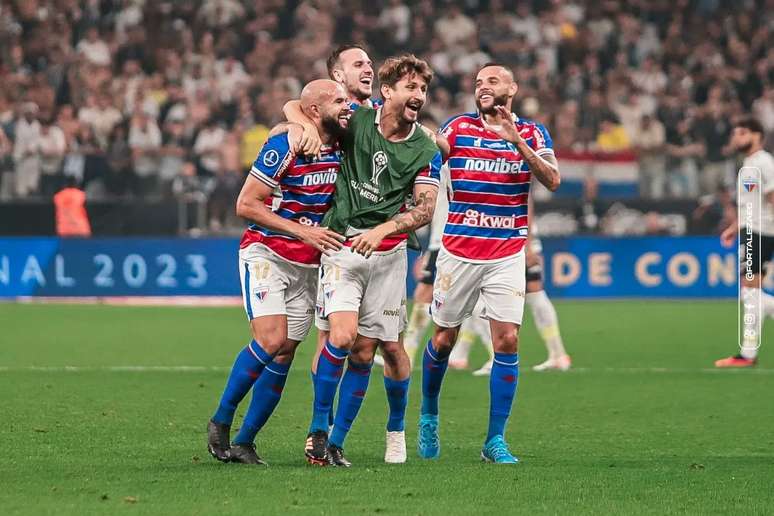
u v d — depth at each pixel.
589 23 88.38
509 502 19.61
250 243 23.31
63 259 66.19
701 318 57.09
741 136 42.56
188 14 85.19
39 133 71.69
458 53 84.62
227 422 23.14
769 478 21.83
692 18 88.69
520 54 85.44
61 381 35.66
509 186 24.58
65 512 18.56
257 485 20.86
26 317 56.22
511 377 24.36
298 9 86.00
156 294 66.19
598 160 68.12
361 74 26.00
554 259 66.88
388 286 23.45
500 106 23.91
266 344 22.78
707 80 84.19
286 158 22.59
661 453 25.52
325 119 23.00
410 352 39.03
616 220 68.06
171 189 67.25
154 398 32.41
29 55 81.88
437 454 24.88
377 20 86.38
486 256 24.56
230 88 80.88
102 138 75.56
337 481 21.33
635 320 56.22
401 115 23.17
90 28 82.94
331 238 22.66
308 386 34.94
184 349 44.53
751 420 30.28
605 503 19.58
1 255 66.19
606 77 84.25
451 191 24.86
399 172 23.23
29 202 66.19
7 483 20.89
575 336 50.03
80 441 25.69
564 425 29.39
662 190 68.44
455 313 24.78
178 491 20.27
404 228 22.91
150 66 81.88
